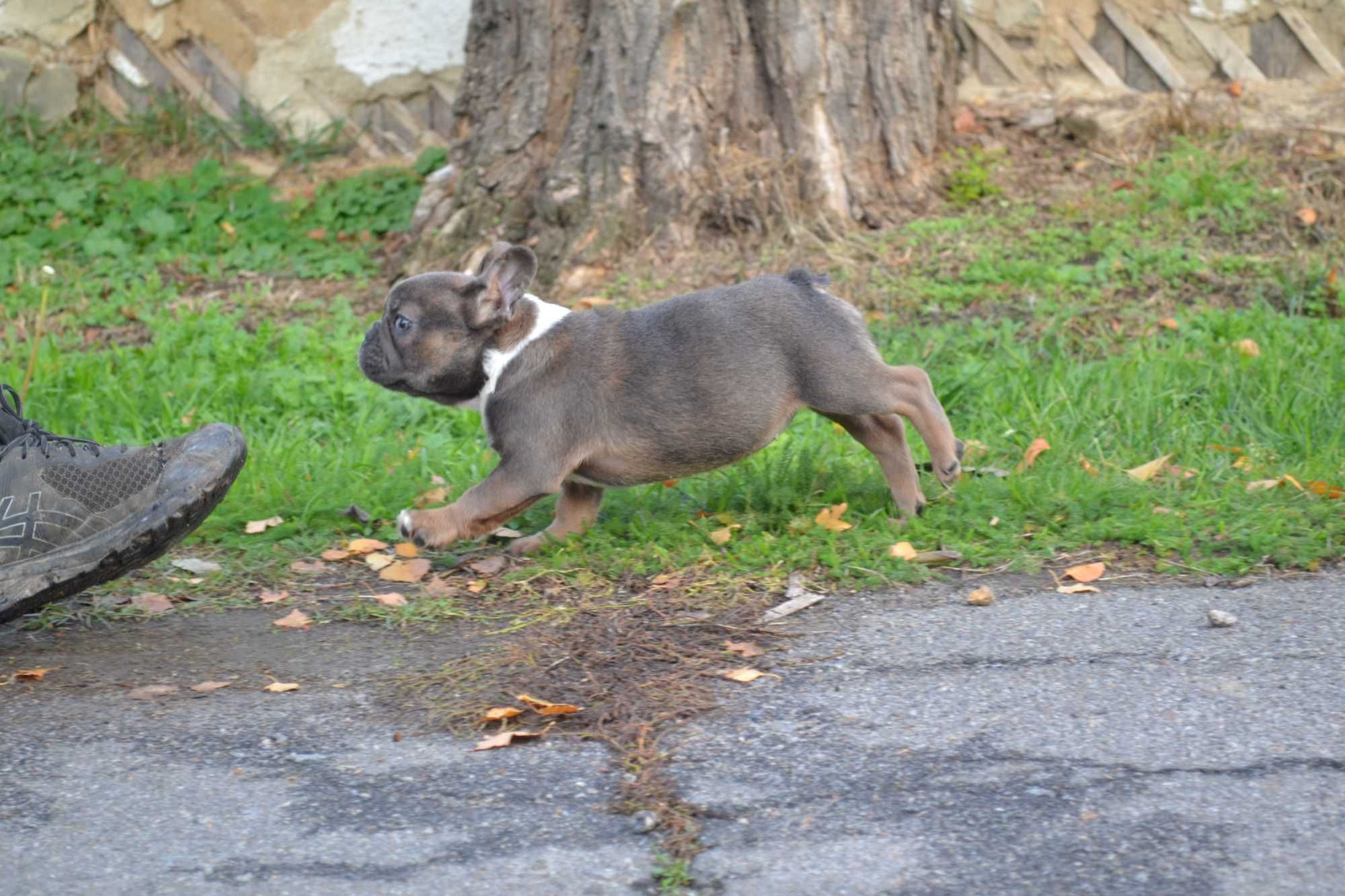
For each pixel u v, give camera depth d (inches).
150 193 464.8
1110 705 165.8
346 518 247.8
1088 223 391.2
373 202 462.0
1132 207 395.2
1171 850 133.3
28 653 192.9
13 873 133.4
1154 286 358.9
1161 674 174.4
